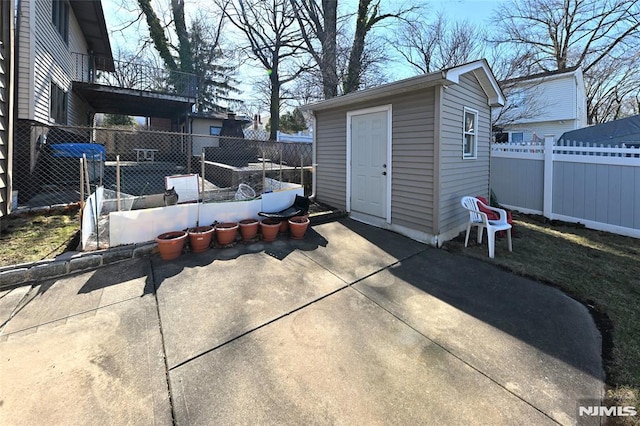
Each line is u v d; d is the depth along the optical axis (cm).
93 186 640
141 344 222
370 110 536
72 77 988
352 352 221
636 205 528
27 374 190
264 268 356
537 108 1388
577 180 603
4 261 324
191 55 1819
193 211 419
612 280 351
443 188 458
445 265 389
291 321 257
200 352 216
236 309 271
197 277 328
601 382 197
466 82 513
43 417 161
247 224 433
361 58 1320
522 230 566
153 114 1512
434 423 165
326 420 165
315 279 336
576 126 1344
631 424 167
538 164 667
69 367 197
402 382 193
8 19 460
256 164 1041
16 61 561
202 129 1608
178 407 171
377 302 293
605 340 242
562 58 1617
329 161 637
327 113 630
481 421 167
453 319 267
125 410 168
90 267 337
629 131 776
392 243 461
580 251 450
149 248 376
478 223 443
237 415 167
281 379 193
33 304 268
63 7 870
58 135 789
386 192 521
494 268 382
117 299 280
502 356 220
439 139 437
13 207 495
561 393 187
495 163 743
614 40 1523
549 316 275
